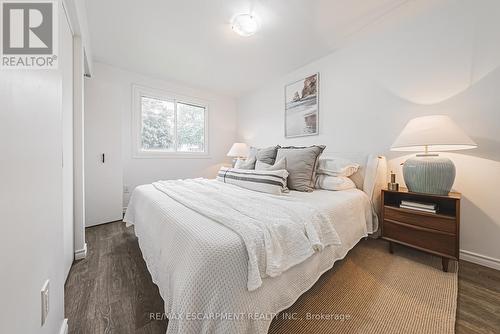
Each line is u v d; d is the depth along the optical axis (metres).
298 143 2.91
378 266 1.51
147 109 3.17
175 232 0.93
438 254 1.48
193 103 3.61
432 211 1.52
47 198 0.75
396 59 1.97
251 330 0.73
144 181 3.12
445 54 1.70
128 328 0.98
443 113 1.72
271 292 0.83
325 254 1.16
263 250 0.82
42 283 0.70
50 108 0.80
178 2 1.66
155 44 2.27
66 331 0.94
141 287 1.29
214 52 2.44
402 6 1.73
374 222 1.91
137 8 1.72
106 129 2.52
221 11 1.77
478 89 1.56
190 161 3.59
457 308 1.10
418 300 1.15
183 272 0.75
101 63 2.71
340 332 0.94
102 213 2.51
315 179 2.08
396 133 1.99
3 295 0.47
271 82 3.33
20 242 0.55
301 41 2.22
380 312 1.06
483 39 1.53
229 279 0.71
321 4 1.69
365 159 2.12
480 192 1.57
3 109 0.49
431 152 1.77
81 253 1.66
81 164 1.66
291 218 1.07
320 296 1.18
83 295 1.21
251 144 3.80
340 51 2.39
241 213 1.07
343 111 2.38
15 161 0.54
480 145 1.56
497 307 1.11
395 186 1.76
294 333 0.93
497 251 1.50
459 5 1.63
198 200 1.33
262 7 1.72
